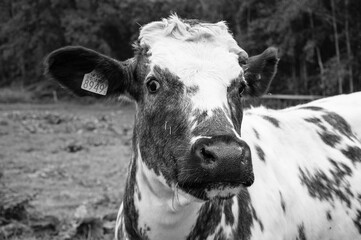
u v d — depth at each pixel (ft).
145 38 4.35
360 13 36.06
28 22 57.00
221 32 4.34
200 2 46.68
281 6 37.55
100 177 14.71
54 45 56.95
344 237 5.16
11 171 15.49
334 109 6.05
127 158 17.85
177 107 3.91
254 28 38.81
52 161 17.28
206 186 3.60
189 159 3.62
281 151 5.20
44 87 55.62
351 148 5.62
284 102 34.91
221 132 3.57
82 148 19.81
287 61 40.24
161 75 4.05
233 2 41.91
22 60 59.11
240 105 4.17
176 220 4.25
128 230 4.66
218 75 3.98
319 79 38.04
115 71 4.52
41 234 9.02
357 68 35.68
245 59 4.41
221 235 4.40
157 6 51.31
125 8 53.11
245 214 4.53
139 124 4.34
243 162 3.50
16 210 9.53
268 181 4.82
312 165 5.27
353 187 5.34
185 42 4.21
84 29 53.67
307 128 5.59
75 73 4.57
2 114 35.53
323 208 5.07
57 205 11.50
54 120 28.60
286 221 4.79
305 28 38.27
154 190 4.25
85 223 8.93
